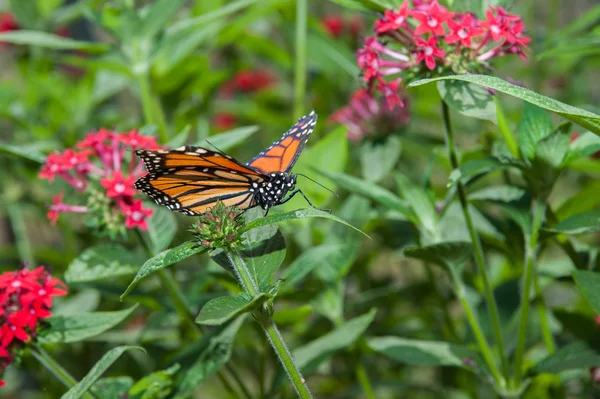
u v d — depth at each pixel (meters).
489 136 0.73
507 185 0.70
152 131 0.72
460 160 0.73
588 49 0.71
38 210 0.88
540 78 0.94
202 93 0.89
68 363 0.80
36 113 0.96
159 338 0.78
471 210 0.74
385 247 0.85
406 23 0.65
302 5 0.85
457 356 0.70
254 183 0.66
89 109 0.94
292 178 0.67
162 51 0.81
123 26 0.80
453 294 0.79
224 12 0.80
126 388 0.68
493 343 0.75
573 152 0.66
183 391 0.67
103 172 0.70
